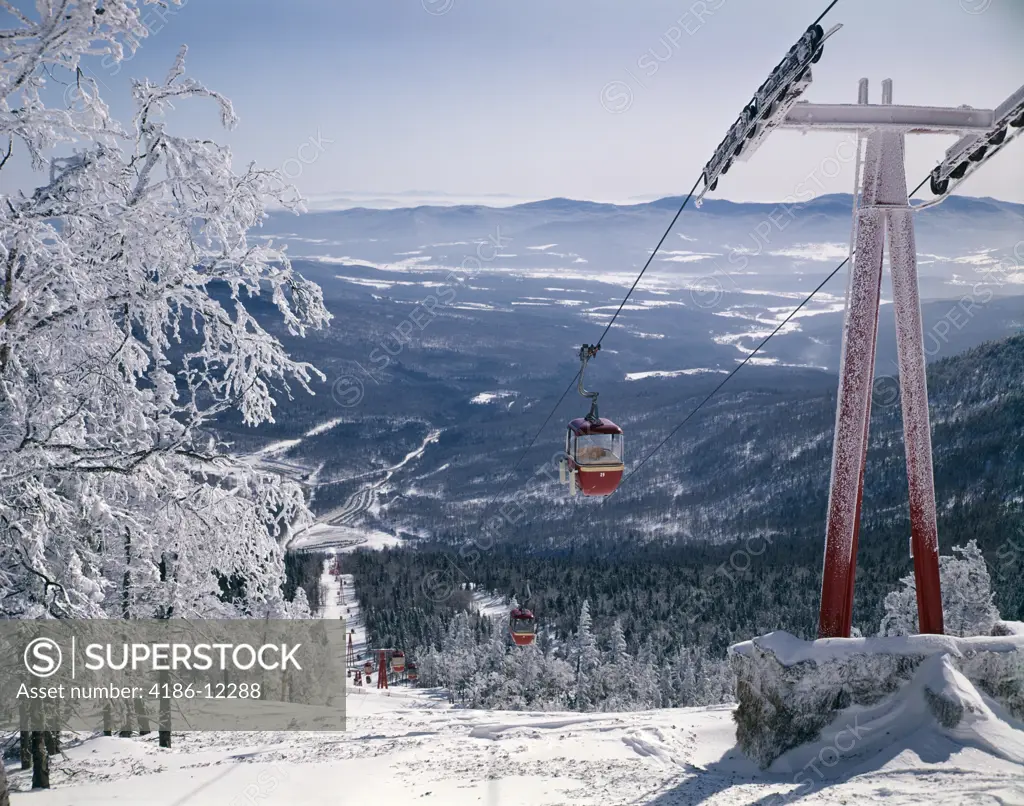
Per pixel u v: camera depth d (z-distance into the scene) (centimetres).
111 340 1177
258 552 1355
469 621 11969
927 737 1169
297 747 2200
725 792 1197
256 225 1166
